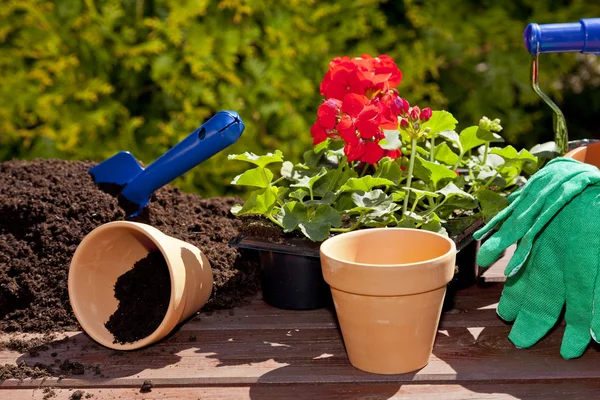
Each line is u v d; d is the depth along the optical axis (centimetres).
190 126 247
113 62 246
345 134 118
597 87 320
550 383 103
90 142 249
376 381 104
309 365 109
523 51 281
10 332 123
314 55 255
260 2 246
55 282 130
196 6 238
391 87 137
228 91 246
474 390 102
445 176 126
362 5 262
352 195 124
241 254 142
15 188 146
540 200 104
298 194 127
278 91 249
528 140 307
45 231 135
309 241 124
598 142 128
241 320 126
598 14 279
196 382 105
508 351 112
